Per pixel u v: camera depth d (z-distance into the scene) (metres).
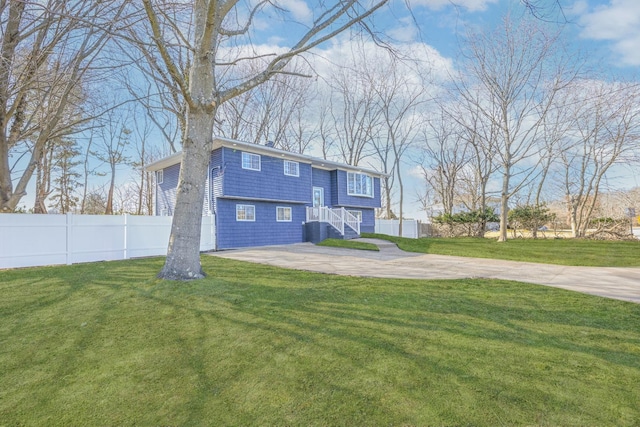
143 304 5.14
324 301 5.34
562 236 23.27
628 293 6.30
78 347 3.66
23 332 4.09
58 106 8.71
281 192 18.11
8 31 7.21
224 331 4.08
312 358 3.34
